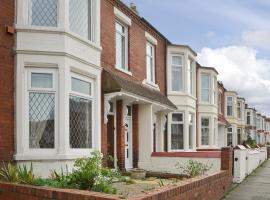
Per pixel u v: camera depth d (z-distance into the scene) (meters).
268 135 90.44
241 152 16.92
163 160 15.93
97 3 12.49
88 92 12.03
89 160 8.52
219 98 35.28
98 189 7.42
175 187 7.58
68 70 10.73
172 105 19.09
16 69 10.13
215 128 29.94
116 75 14.12
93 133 12.02
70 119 11.07
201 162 15.12
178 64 21.59
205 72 28.48
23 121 10.12
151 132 16.31
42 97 10.48
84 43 11.59
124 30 15.85
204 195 9.84
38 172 10.10
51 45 10.48
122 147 14.84
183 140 21.48
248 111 63.81
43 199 6.68
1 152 9.65
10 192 7.23
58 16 10.73
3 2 9.89
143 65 17.41
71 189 6.84
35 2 10.66
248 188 14.70
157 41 19.53
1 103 9.75
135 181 12.34
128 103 14.94
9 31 9.95
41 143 10.38
